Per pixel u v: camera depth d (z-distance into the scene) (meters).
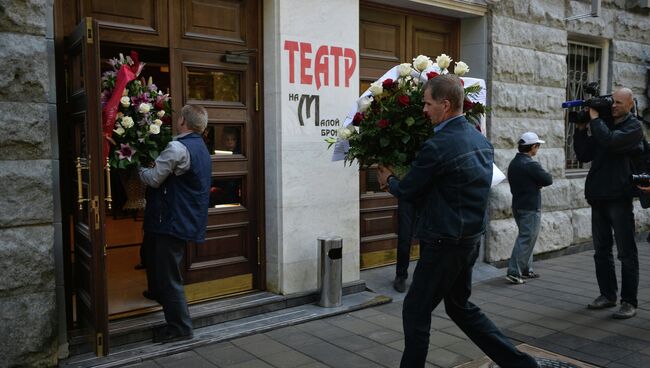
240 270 5.17
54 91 3.86
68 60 4.03
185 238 4.12
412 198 3.16
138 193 4.71
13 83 3.59
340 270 5.21
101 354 3.65
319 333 4.59
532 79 7.45
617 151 4.84
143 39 4.51
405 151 3.41
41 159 3.71
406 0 6.07
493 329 3.35
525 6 7.26
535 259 7.63
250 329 4.56
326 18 5.34
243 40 5.09
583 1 8.12
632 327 4.77
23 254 3.63
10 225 3.60
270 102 5.14
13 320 3.60
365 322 4.88
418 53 6.69
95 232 3.59
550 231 7.75
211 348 4.23
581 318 5.04
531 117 7.48
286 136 5.10
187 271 4.84
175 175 4.12
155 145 4.33
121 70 4.03
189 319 4.32
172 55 4.67
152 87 4.38
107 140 4.02
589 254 8.15
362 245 6.21
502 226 7.06
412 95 3.40
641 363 3.99
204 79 4.91
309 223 5.30
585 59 8.66
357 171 5.66
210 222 4.96
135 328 4.23
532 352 4.16
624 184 4.91
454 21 7.00
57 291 3.92
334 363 3.97
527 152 6.34
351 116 4.00
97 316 3.61
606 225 5.20
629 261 4.99
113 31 4.35
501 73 7.01
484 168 3.12
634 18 9.03
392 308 5.30
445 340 4.46
